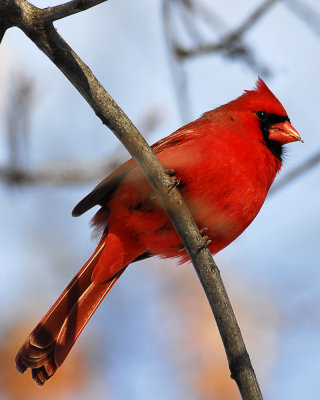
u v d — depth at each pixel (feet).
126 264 27.76
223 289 22.36
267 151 27.66
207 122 28.09
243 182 26.00
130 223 26.45
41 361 27.17
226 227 26.48
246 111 28.30
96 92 21.01
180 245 26.89
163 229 26.25
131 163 25.52
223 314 22.22
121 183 26.17
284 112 28.81
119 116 21.35
